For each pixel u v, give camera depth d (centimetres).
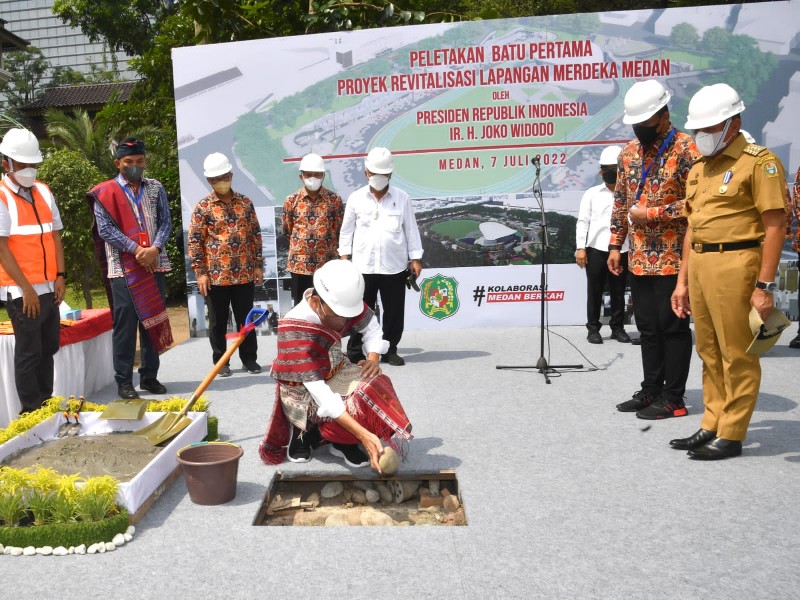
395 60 759
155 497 341
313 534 308
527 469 374
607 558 281
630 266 457
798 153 751
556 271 772
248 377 607
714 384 393
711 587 259
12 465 361
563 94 753
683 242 422
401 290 622
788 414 456
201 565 282
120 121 1681
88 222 997
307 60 764
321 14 954
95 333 576
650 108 417
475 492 346
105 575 276
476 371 592
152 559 288
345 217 633
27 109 3139
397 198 626
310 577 271
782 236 347
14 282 466
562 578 267
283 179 781
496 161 763
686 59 745
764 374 558
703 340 389
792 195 750
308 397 372
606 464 379
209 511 332
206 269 606
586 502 333
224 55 768
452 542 297
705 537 296
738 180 358
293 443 392
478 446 411
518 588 260
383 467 353
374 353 384
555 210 764
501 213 768
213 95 773
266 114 772
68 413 414
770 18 736
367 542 299
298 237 648
